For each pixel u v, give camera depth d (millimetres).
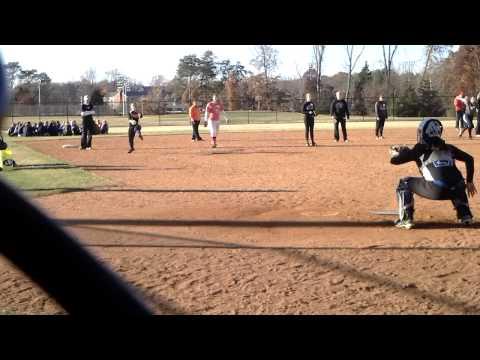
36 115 52000
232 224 7875
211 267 5781
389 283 5203
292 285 5172
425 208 8844
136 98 78062
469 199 9500
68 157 18156
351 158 16984
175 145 23219
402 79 73250
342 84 79812
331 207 9086
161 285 5172
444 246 6539
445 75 66625
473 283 5191
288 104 68125
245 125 40344
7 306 4617
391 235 7129
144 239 7012
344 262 5910
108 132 34094
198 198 10117
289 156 17906
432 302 4699
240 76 79625
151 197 10258
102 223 7945
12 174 13617
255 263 5918
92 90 69750
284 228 7605
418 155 7477
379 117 25516
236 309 4543
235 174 13570
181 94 79188
